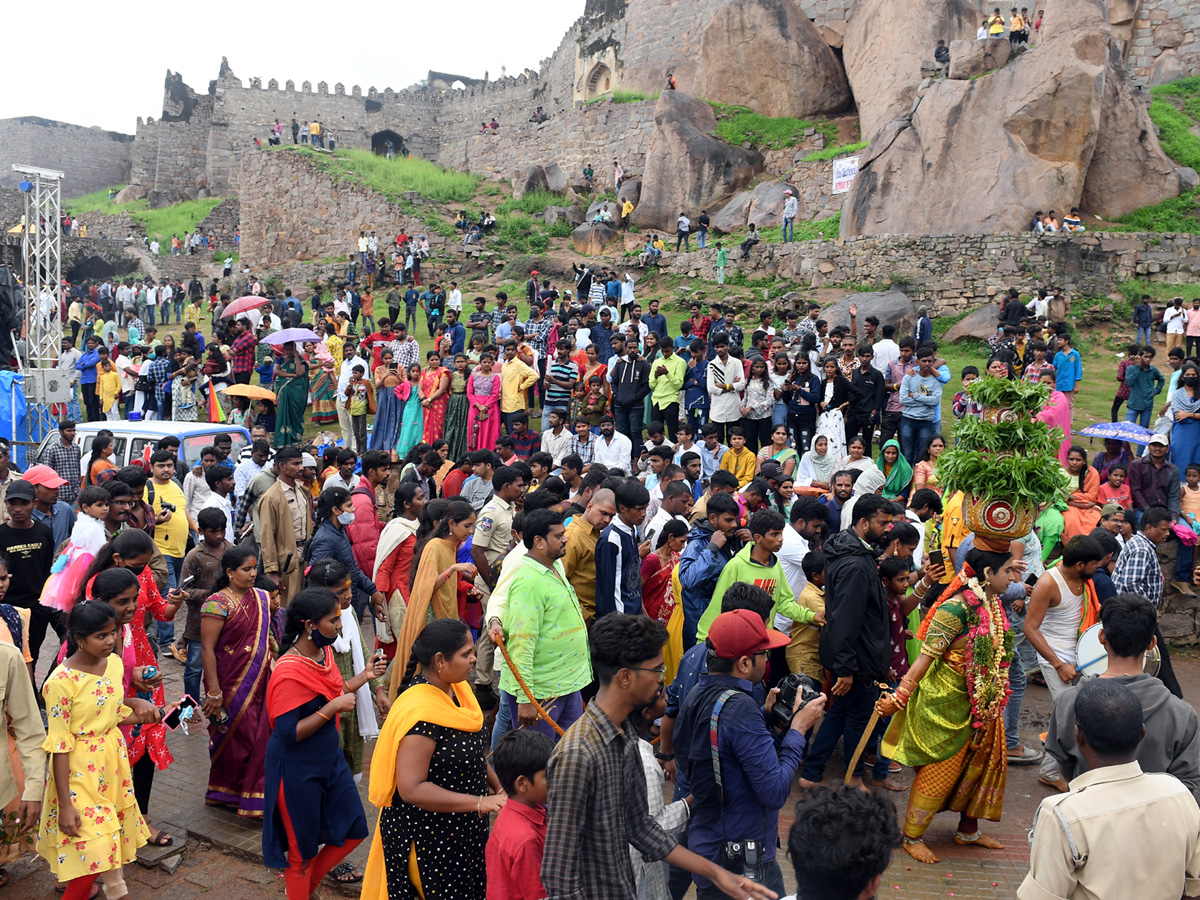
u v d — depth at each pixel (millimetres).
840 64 31938
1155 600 6879
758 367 12078
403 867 3805
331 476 8797
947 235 21656
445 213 35969
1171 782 3047
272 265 39625
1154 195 23016
